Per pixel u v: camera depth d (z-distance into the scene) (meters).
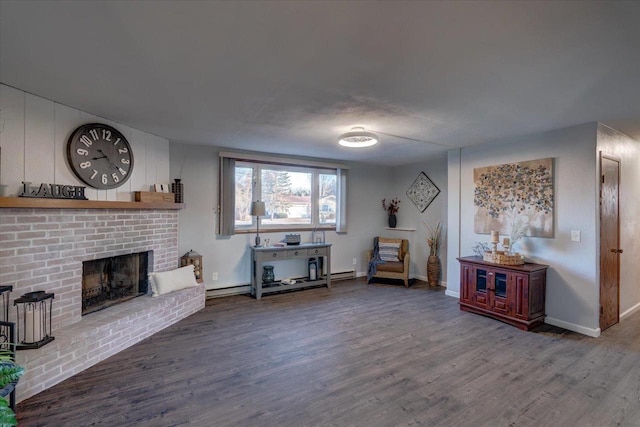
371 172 6.33
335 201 5.94
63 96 2.65
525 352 2.95
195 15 1.54
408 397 2.25
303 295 4.89
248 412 2.08
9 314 2.38
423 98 2.64
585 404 2.17
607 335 3.35
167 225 4.02
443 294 4.96
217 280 4.76
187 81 2.33
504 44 1.79
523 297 3.49
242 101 2.74
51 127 2.76
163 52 1.91
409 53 1.90
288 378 2.50
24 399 2.19
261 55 1.94
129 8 1.48
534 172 3.77
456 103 2.75
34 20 1.57
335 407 2.14
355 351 2.97
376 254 5.94
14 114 2.49
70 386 2.37
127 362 2.75
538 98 2.63
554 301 3.62
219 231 4.73
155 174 3.97
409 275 6.00
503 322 3.71
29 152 2.60
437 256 5.54
